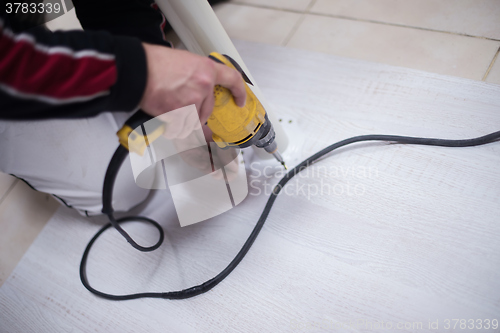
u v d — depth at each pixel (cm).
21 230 85
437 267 62
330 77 92
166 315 69
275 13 111
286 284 67
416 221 67
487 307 57
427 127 78
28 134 61
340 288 64
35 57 35
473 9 94
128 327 69
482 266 61
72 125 63
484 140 72
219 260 72
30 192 88
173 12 59
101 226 83
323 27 103
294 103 90
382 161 76
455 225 65
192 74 43
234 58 65
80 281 76
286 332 62
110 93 39
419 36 93
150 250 69
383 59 92
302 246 70
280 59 100
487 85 80
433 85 84
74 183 72
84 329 70
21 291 77
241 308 66
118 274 75
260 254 71
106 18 67
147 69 40
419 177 72
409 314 59
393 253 65
